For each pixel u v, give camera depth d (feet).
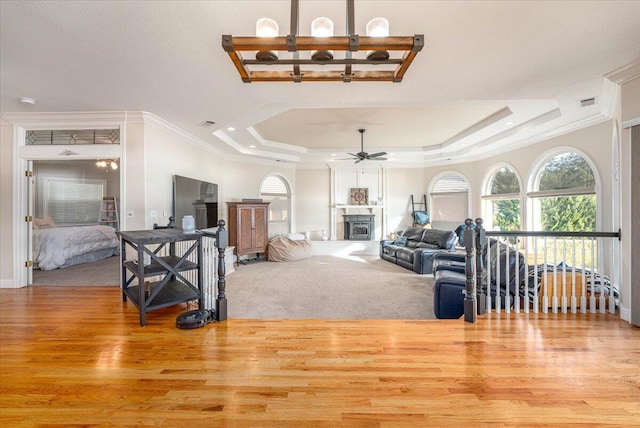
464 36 7.10
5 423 4.95
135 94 10.59
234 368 6.63
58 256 17.74
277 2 5.86
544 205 18.12
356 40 4.42
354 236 28.25
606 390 5.81
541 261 15.79
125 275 11.23
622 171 9.18
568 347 7.52
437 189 27.53
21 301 11.40
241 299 13.16
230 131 17.34
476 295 9.94
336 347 7.60
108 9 5.99
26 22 6.37
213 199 19.89
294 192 28.32
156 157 13.64
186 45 7.38
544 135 17.08
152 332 8.54
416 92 10.65
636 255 8.76
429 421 5.03
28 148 13.04
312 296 13.65
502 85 10.03
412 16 6.34
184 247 12.40
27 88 9.98
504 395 5.68
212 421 5.04
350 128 19.10
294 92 10.54
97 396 5.65
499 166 22.00
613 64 8.55
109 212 26.43
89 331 8.61
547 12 6.23
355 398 5.61
